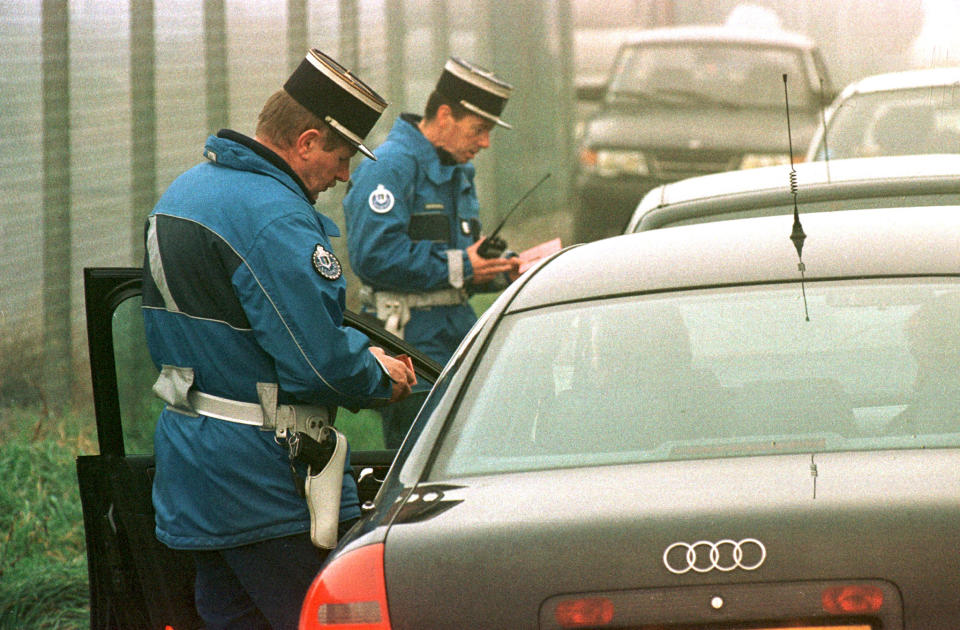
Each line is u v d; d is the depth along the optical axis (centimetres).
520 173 5534
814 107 4844
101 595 1445
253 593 1326
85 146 2569
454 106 2158
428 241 2153
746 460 1002
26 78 2438
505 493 994
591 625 912
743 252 1227
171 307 1303
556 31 6034
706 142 4519
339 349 1262
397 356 1520
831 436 1032
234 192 1288
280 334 1259
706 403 1073
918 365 1080
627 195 4534
